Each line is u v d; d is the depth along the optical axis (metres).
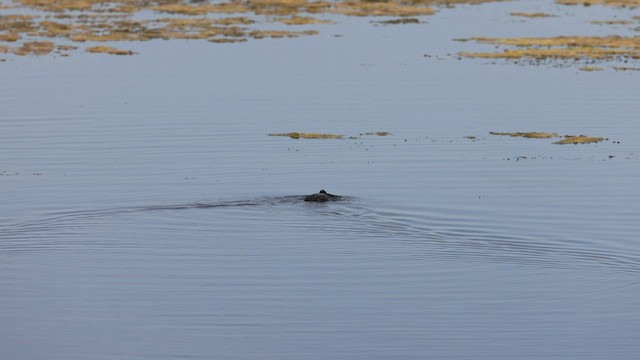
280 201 156.12
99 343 114.44
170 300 124.88
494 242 141.75
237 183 169.12
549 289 127.19
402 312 122.00
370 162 184.38
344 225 147.25
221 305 123.56
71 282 128.75
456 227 147.50
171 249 138.12
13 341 115.00
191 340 115.31
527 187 168.62
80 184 168.50
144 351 112.88
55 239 141.75
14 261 134.50
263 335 116.69
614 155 191.38
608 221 151.25
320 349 113.44
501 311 121.81
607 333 116.94
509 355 112.00
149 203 156.25
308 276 130.75
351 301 124.56
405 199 159.62
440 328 118.31
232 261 134.75
